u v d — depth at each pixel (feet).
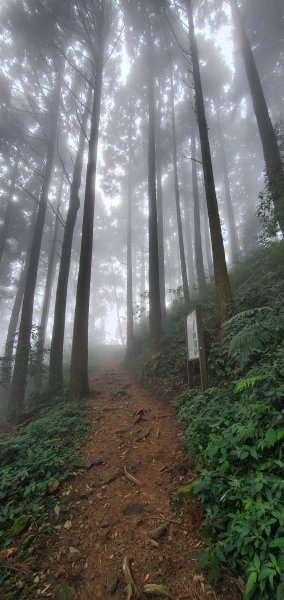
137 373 32.96
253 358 15.17
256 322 14.10
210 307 27.20
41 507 10.23
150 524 9.30
